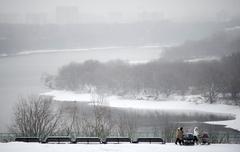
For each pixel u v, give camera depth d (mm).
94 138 95875
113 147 87750
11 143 91125
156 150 84812
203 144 94875
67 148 86188
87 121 149250
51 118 146500
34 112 132250
